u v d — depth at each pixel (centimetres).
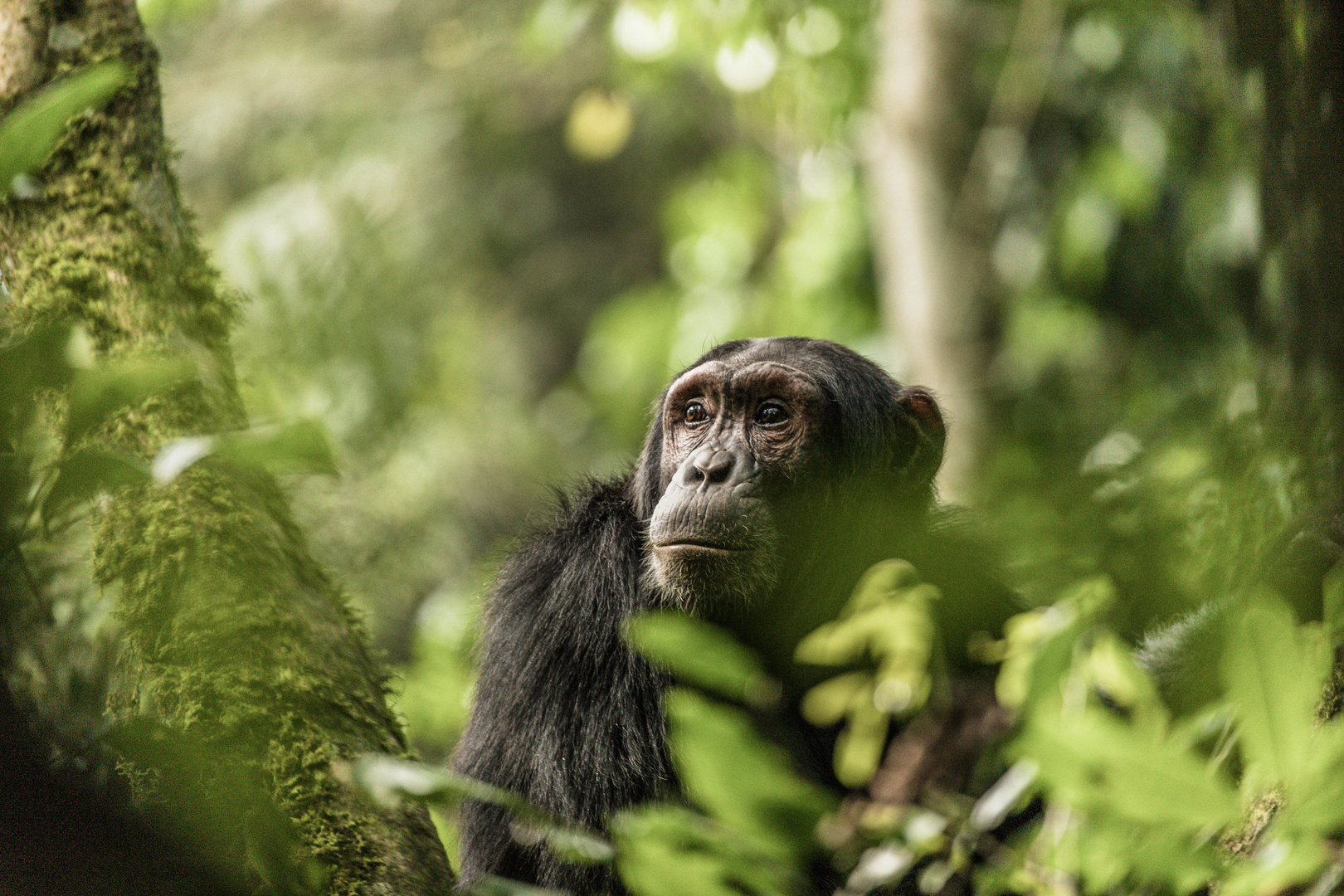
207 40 2731
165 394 690
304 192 2508
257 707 639
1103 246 1748
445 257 2967
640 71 1752
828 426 939
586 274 3584
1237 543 855
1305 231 732
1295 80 741
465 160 3064
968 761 691
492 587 951
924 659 553
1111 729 398
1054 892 458
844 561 944
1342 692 532
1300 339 743
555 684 861
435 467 2348
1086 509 1209
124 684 655
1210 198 1501
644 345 2541
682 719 431
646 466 974
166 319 718
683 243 2436
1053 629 439
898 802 691
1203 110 1644
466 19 2672
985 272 1916
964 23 1947
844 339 2080
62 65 729
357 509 2194
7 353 505
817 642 564
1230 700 440
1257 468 817
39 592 666
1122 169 1717
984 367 1897
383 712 685
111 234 720
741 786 431
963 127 1950
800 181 2172
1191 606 975
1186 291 1680
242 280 2302
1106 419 1659
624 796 827
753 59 1758
